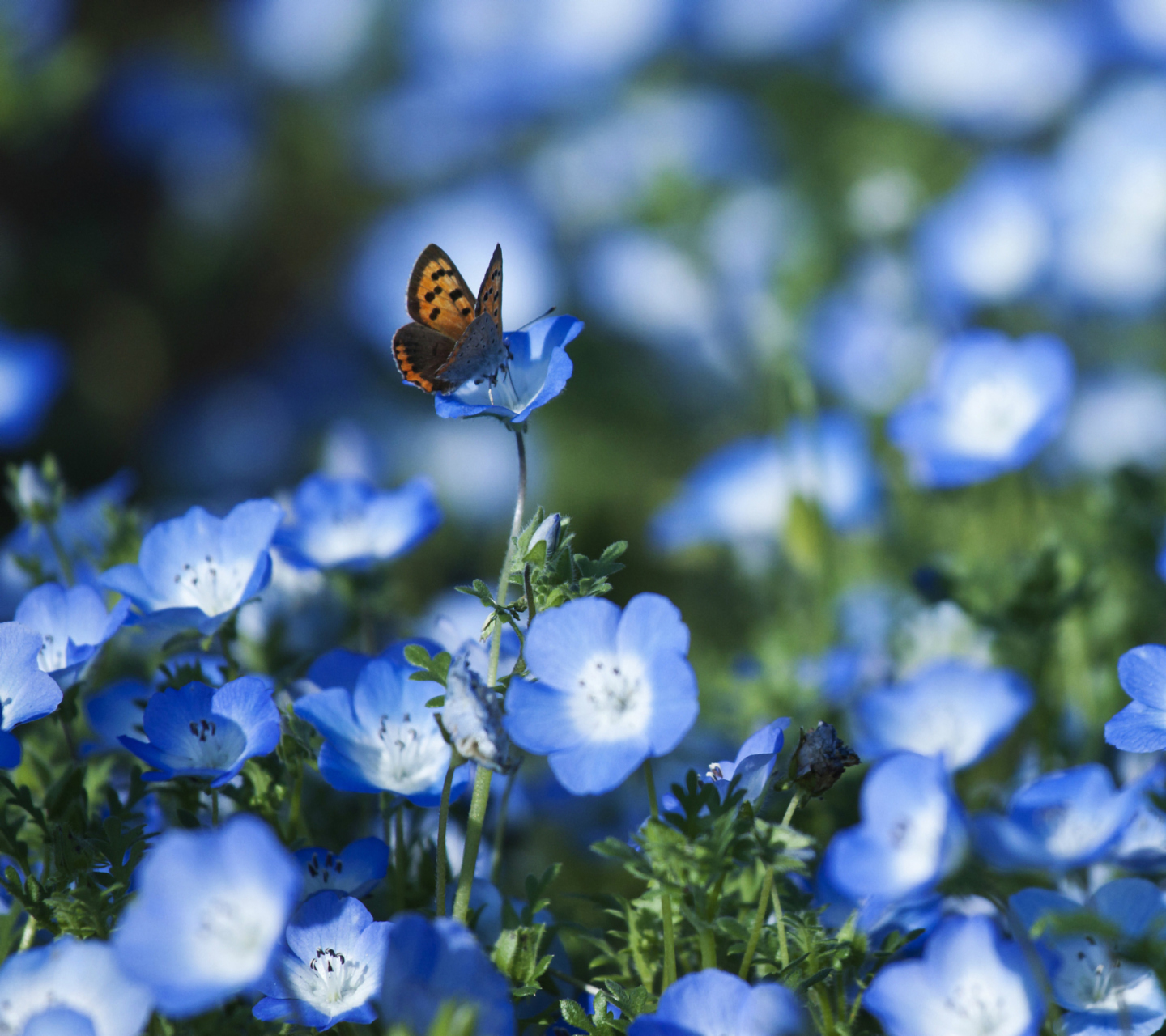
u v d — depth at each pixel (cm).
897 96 146
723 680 75
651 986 63
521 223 147
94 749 67
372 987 62
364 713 64
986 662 73
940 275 109
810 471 85
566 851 72
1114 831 62
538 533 63
